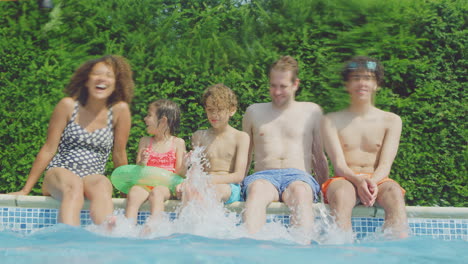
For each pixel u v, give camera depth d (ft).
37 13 18.63
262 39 19.34
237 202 13.07
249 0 20.71
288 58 14.35
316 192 13.33
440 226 13.05
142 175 13.05
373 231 12.83
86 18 19.08
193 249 9.46
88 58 18.84
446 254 10.36
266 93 18.37
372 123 13.76
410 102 18.30
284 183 13.29
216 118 13.51
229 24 19.97
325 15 19.25
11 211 12.92
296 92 18.54
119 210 12.95
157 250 9.30
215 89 13.69
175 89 18.33
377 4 18.94
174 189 13.21
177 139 14.71
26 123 18.12
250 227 12.09
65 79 18.43
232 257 8.90
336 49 18.85
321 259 9.14
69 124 13.57
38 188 18.10
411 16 18.86
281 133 14.16
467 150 18.28
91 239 10.72
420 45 18.72
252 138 14.55
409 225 13.05
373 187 12.59
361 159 13.61
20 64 18.30
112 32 19.21
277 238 11.61
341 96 18.08
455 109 18.37
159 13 19.84
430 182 18.28
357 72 13.70
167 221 12.34
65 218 12.03
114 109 13.88
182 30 19.72
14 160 17.97
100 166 13.82
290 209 12.78
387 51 18.69
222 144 13.80
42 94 18.30
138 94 18.29
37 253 9.10
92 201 12.46
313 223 12.25
